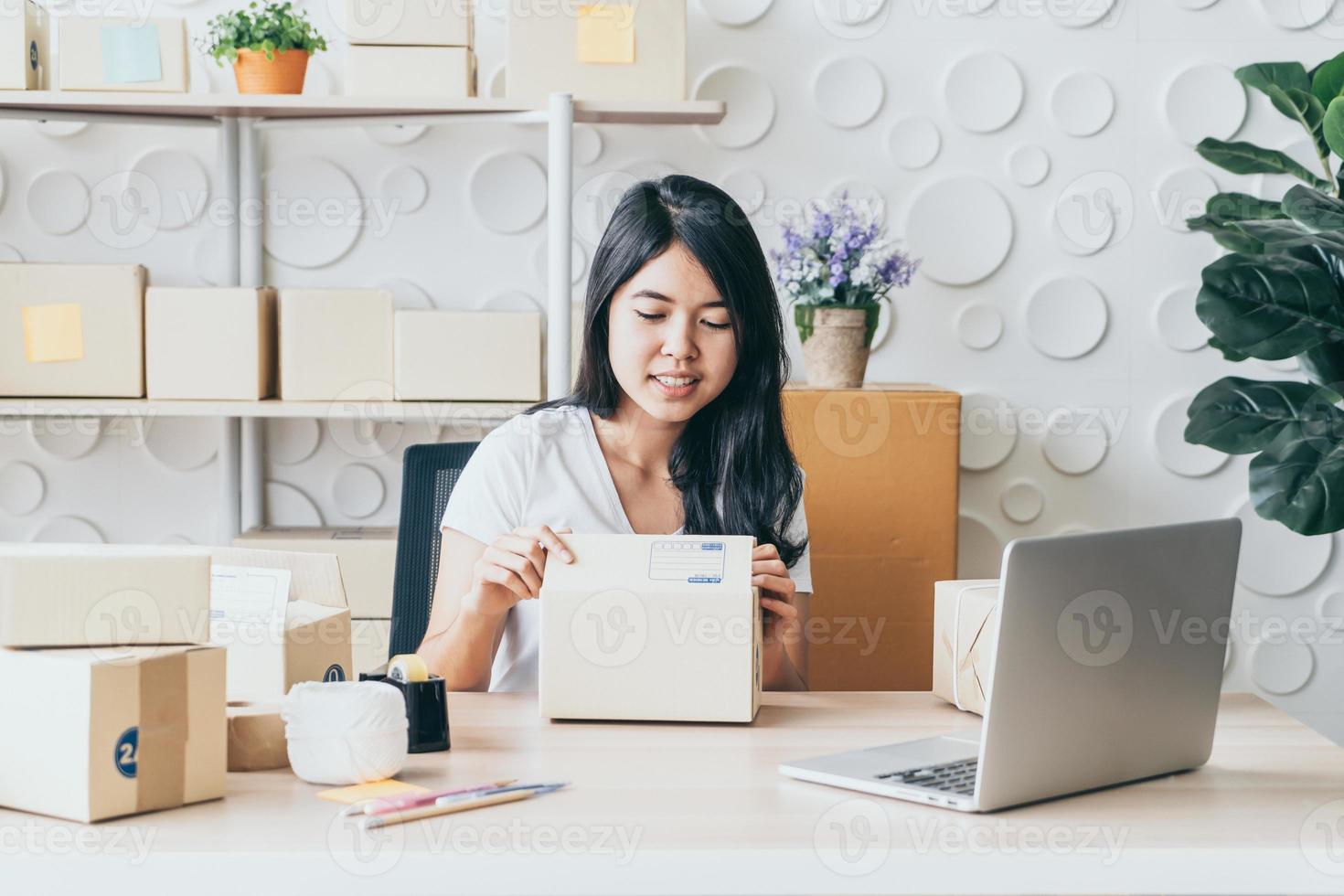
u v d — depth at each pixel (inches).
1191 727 43.0
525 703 51.9
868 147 99.8
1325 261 80.0
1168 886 34.9
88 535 99.2
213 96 85.6
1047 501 102.6
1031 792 38.5
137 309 87.0
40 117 89.6
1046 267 101.3
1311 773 43.4
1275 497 73.5
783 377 62.4
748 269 58.7
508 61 86.5
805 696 54.2
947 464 86.5
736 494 62.0
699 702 48.0
